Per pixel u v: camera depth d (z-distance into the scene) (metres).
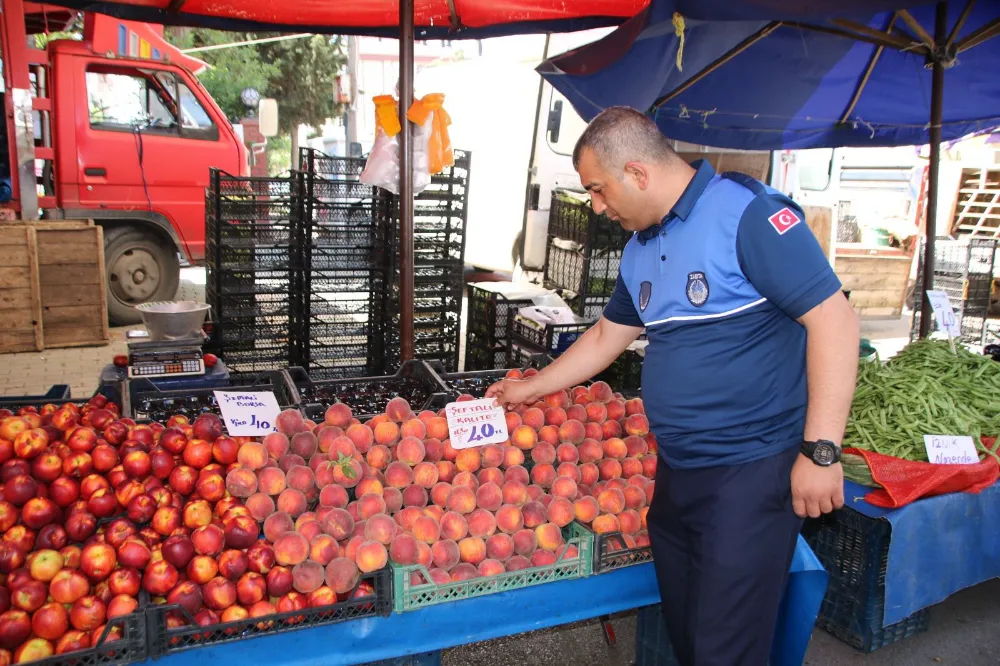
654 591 2.43
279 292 5.66
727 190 1.97
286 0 4.61
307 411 3.04
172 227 7.72
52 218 7.24
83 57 7.05
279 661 1.95
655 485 2.29
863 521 3.18
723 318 1.99
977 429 3.35
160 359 4.24
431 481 2.38
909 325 10.21
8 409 2.71
